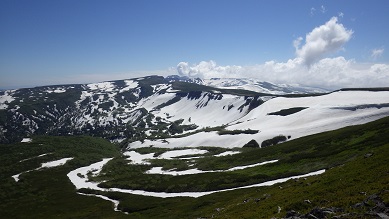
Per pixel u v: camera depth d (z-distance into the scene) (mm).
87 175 173875
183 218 69062
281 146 154250
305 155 112812
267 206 39531
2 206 123938
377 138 101000
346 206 27422
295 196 39625
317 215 26609
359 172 40094
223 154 190500
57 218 100812
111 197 121250
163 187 121188
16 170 180500
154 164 184250
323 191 36500
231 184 101250
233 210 48312
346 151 98875
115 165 193625
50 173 176250
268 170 109750
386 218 21750
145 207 96062
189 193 104875
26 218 106312
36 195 136250
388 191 27469
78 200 122625
